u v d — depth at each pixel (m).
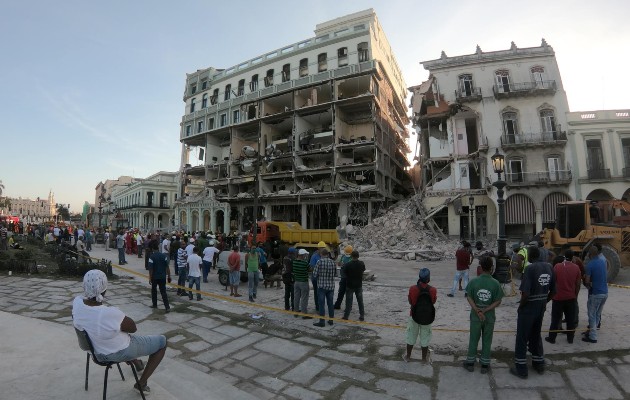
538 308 5.07
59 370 4.37
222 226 51.31
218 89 49.84
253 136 47.19
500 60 32.19
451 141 32.72
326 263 7.75
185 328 7.49
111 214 80.75
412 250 22.80
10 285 11.77
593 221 12.84
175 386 4.55
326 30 43.72
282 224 20.75
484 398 4.54
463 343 6.43
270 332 7.25
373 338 6.88
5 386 3.88
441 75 33.59
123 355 3.47
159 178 73.56
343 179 37.84
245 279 13.22
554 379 5.00
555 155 30.00
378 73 37.16
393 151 44.09
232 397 4.41
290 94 41.75
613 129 29.17
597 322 6.47
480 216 31.45
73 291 10.80
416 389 4.80
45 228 35.06
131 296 10.48
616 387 4.75
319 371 5.40
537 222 29.36
